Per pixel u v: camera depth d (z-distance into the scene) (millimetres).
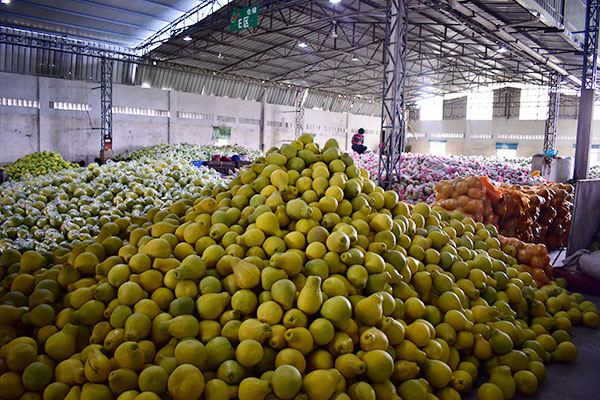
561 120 36344
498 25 13375
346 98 38312
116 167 6875
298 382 2160
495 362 3236
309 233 3008
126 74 25594
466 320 3193
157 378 2129
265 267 2742
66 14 19172
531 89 36219
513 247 4906
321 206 3229
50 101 22266
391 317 2779
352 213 3389
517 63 25609
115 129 25172
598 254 5797
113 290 2664
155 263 2787
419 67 30141
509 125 38375
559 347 3646
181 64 26562
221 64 27359
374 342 2453
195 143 28734
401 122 10109
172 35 21938
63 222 4367
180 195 5871
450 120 41250
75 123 23328
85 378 2197
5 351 2248
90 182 5723
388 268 3043
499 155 39281
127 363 2191
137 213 4871
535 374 3207
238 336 2451
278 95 33500
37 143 22031
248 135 31828
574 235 6262
